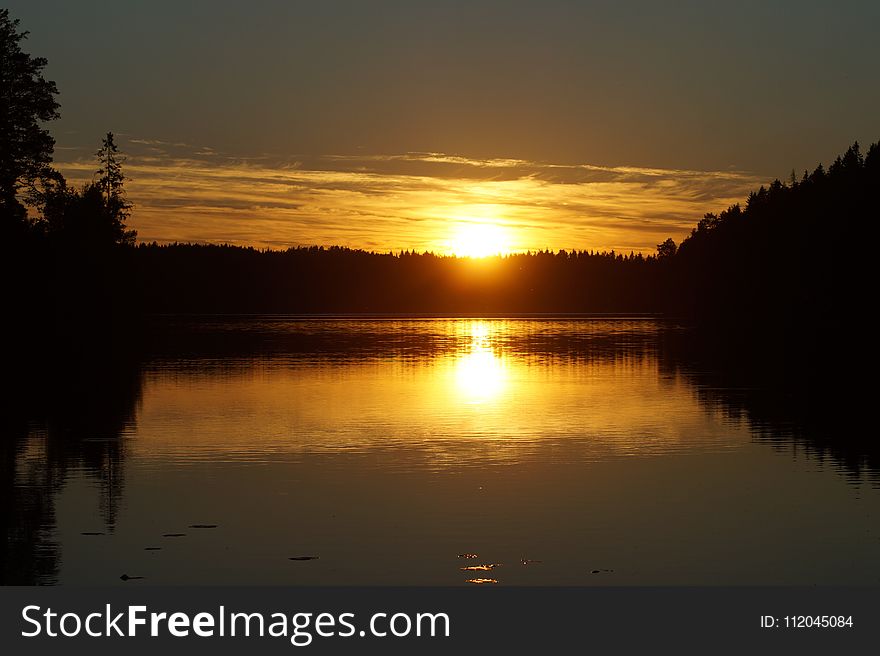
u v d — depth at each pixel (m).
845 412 29.75
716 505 17.27
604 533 15.45
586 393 35.72
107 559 14.25
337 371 46.28
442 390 36.91
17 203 59.19
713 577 13.45
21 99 57.97
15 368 47.81
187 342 74.69
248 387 38.19
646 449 23.08
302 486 18.97
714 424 27.23
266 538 15.26
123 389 37.38
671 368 47.62
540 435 25.34
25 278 62.00
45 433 25.83
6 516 16.59
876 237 82.00
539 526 15.88
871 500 17.59
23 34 58.62
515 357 56.81
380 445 23.78
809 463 21.19
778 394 34.97
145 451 23.00
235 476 19.95
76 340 74.38
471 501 17.62
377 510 16.98
